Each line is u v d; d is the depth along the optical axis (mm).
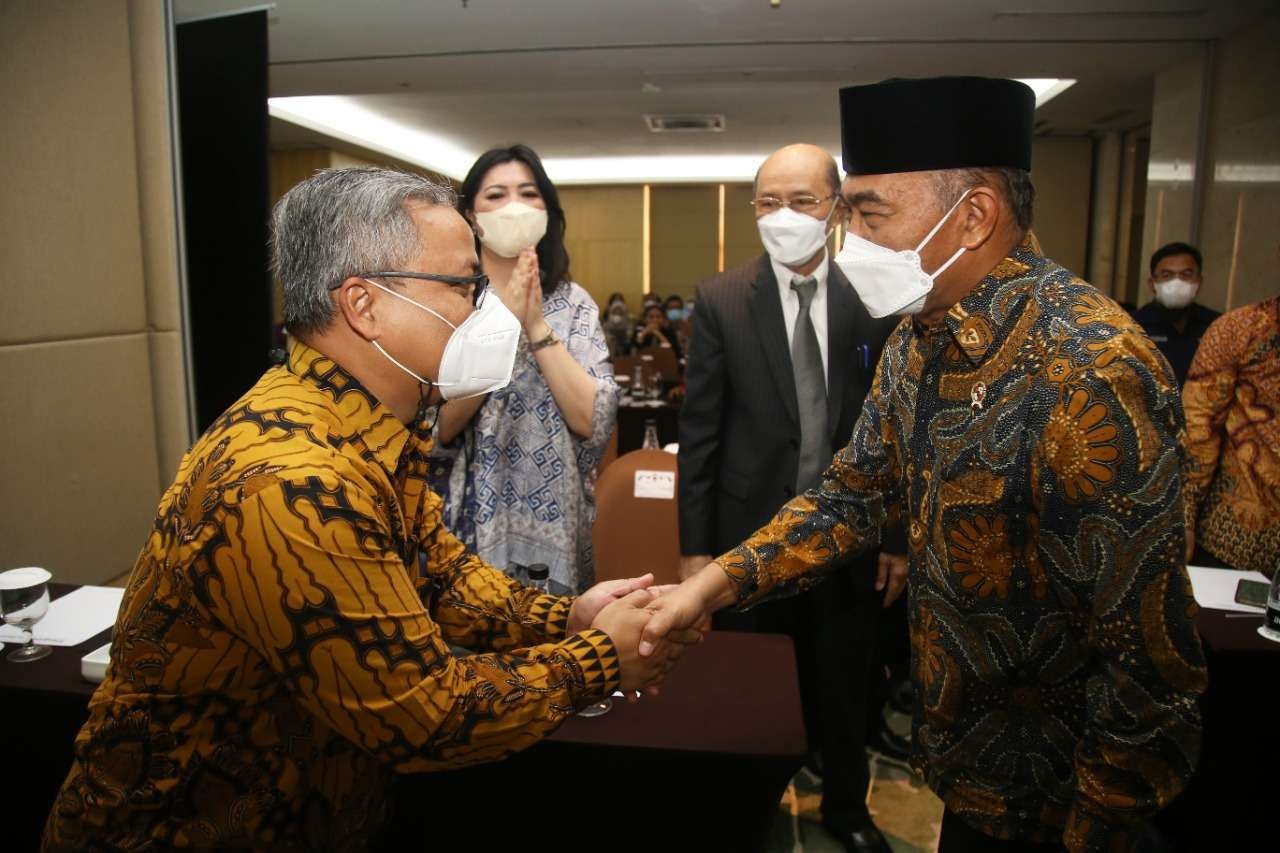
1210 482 2252
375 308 876
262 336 2334
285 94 6535
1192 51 5441
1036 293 923
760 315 1920
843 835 1993
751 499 1947
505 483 1697
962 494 965
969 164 948
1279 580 1621
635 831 1347
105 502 2277
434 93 6668
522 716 875
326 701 793
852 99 999
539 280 1663
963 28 4984
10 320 1994
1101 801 862
